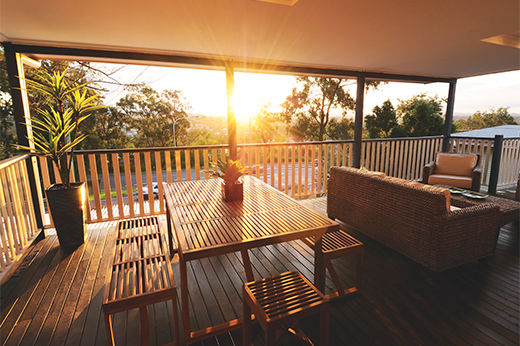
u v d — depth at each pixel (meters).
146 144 13.81
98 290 2.30
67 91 2.92
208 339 1.78
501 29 2.80
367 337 1.75
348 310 2.00
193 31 2.76
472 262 2.70
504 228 3.53
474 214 2.35
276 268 2.61
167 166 3.94
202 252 1.46
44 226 3.35
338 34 2.92
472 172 4.43
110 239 3.26
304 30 2.78
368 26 2.68
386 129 12.59
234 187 2.25
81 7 2.16
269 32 2.83
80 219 3.06
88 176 12.23
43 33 2.77
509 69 4.93
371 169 5.57
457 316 1.93
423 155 6.04
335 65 4.50
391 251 2.94
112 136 12.98
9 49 3.03
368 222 2.98
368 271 2.54
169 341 1.76
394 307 2.03
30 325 1.90
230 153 4.08
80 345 1.73
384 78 5.18
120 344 1.73
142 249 1.99
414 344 1.69
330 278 2.42
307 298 1.44
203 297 2.18
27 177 3.15
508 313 1.96
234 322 1.88
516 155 5.89
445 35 2.99
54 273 2.55
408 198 2.46
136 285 1.57
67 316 1.99
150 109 13.52
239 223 1.81
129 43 3.16
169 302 2.13
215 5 2.16
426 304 2.07
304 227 1.74
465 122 13.89
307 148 4.88
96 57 3.36
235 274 2.50
